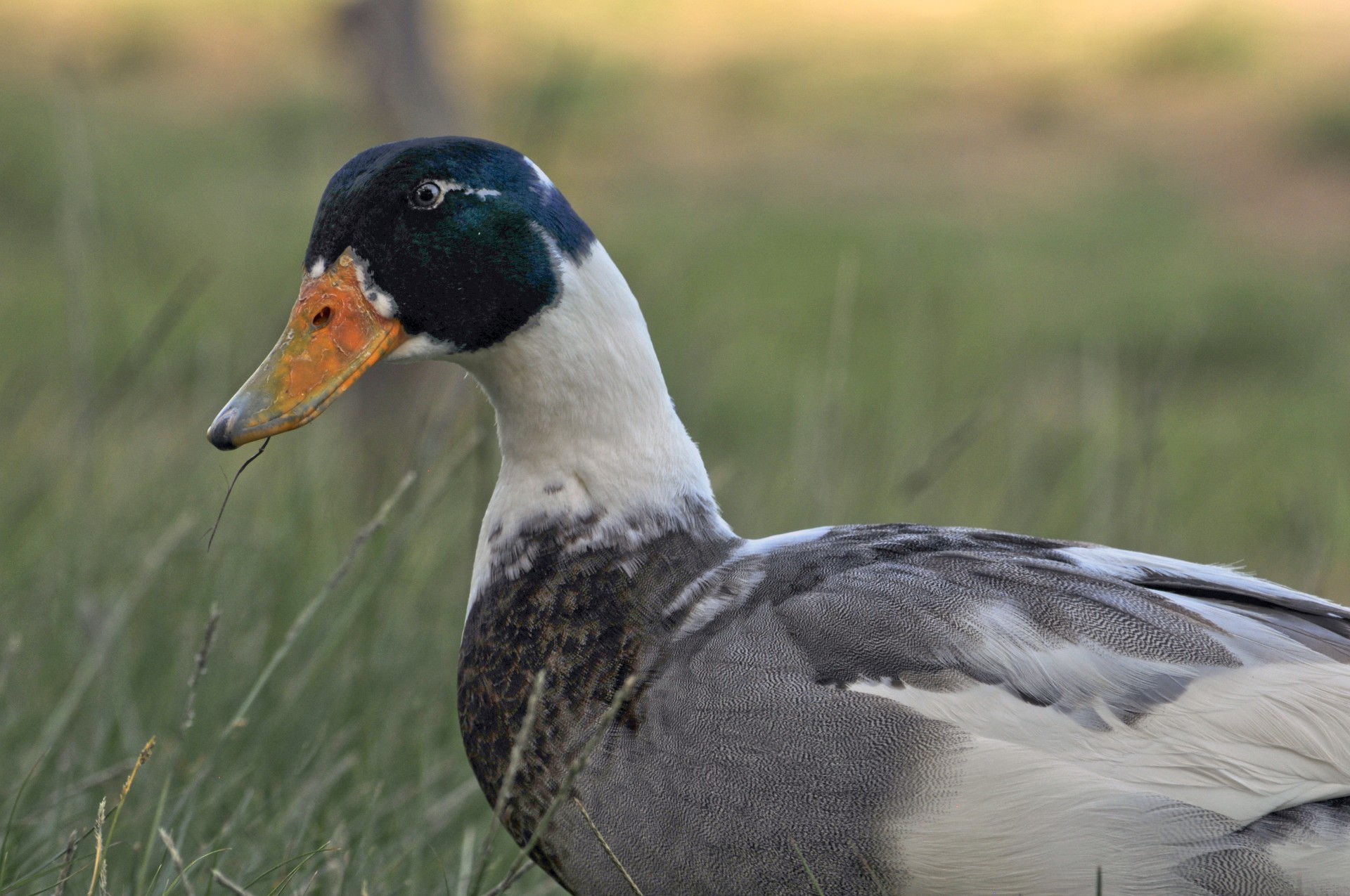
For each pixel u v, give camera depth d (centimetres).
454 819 634
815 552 477
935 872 417
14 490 796
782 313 1725
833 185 2505
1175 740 414
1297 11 3372
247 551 740
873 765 419
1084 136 2786
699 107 2922
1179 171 2552
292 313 483
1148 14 3384
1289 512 1053
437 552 777
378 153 481
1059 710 419
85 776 600
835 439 864
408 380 1115
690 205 2306
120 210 1845
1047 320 1759
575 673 461
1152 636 430
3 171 2022
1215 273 1986
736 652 442
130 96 2708
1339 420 1523
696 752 434
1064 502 974
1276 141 2664
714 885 438
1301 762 413
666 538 475
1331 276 2041
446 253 472
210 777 598
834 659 434
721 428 1291
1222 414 1535
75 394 902
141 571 689
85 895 532
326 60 2803
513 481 487
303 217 2002
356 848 566
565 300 474
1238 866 407
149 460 852
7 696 638
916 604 442
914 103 3017
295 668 667
